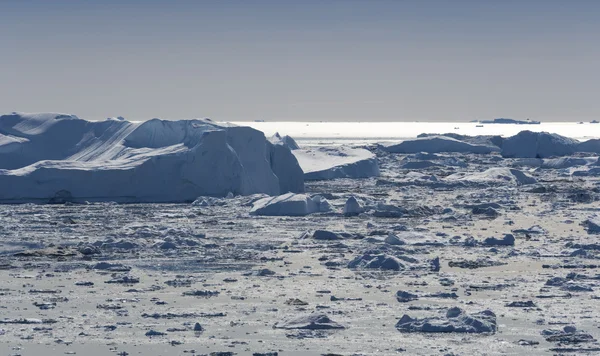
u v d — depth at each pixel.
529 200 127.31
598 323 51.69
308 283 64.06
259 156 129.00
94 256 76.94
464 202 124.44
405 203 122.81
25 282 64.62
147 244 83.12
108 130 142.88
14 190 121.12
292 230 94.50
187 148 128.62
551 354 45.38
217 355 45.22
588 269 69.25
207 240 86.62
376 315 53.72
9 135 144.50
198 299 58.56
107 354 45.50
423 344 47.28
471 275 66.94
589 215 108.06
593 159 190.00
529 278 65.62
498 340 48.00
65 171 122.19
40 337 48.75
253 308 55.84
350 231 93.12
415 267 70.31
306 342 47.72
